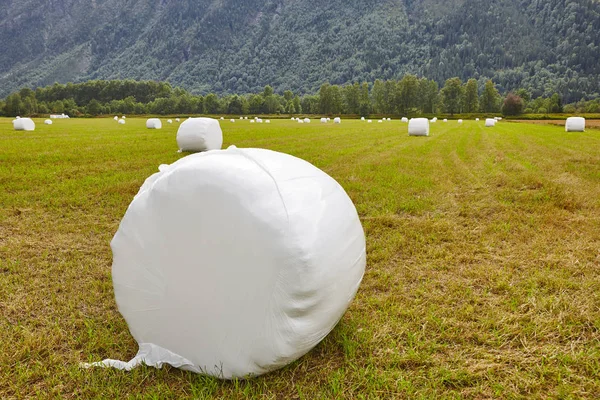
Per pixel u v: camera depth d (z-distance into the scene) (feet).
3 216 21.81
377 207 24.34
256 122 170.19
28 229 20.15
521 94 375.04
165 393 8.86
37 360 10.04
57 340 10.96
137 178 31.71
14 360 10.11
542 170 36.81
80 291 13.85
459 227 20.83
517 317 11.80
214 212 8.84
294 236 8.41
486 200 26.09
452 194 27.91
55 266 15.78
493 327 11.44
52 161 39.99
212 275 8.96
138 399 8.69
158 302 9.60
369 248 17.76
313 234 8.59
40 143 56.75
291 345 8.80
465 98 331.77
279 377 9.34
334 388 8.81
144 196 9.65
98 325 11.66
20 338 10.96
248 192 8.64
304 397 8.75
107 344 10.61
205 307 9.12
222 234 8.80
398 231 20.03
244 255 8.66
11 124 116.98
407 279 14.74
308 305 8.65
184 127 50.57
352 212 10.16
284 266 8.41
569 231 19.92
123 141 62.23
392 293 13.33
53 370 9.82
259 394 8.79
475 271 15.14
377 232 19.98
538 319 11.64
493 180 32.27
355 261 9.75
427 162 41.39
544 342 10.75
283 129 103.40
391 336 10.93
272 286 8.53
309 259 8.43
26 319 12.05
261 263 8.55
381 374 9.36
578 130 95.14
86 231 19.86
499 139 71.36
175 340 9.62
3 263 15.84
